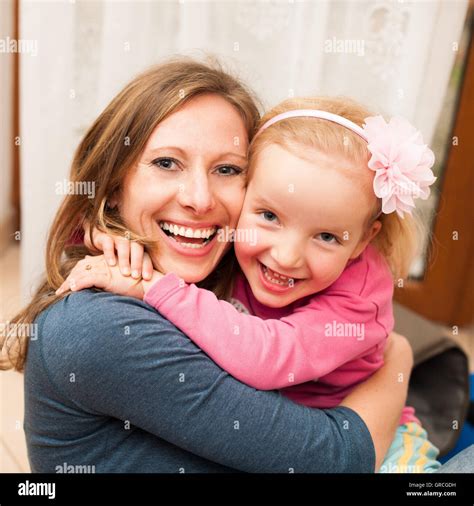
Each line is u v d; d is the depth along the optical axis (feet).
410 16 4.47
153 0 4.91
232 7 4.83
